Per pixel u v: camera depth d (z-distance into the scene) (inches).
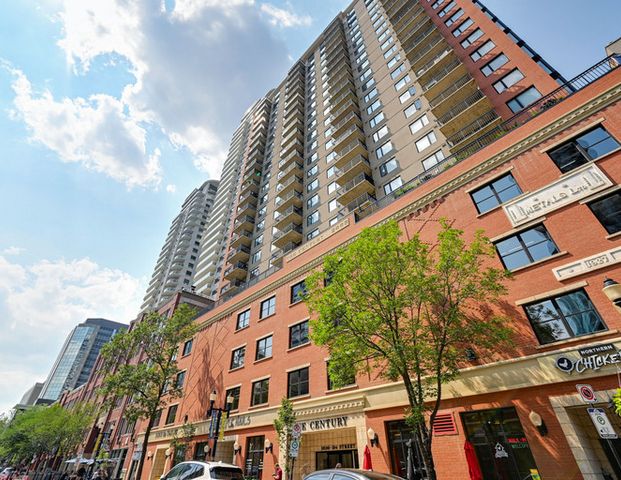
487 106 1067.9
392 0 1834.4
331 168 1628.9
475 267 491.5
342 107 1720.0
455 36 1373.0
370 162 1441.9
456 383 537.6
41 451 1978.3
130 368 1064.2
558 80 983.0
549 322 489.4
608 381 409.7
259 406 864.3
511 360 491.8
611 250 466.6
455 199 693.3
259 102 3048.7
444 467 496.1
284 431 705.6
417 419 397.4
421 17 1555.1
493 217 615.8
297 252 1044.5
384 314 478.3
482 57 1211.2
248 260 1867.6
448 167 747.4
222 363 1096.2
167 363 1143.6
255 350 991.6
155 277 4097.0
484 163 674.2
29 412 2285.9
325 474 283.4
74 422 1753.2
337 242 903.1
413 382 583.2
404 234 741.9
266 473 747.4
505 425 474.9
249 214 2039.9
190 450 997.8
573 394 428.1
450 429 513.7
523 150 630.5
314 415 720.3
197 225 4178.2
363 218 870.4
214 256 2876.5
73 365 5880.9
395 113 1462.8
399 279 482.9
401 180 1244.5
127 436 1449.3
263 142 2437.3
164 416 1242.6
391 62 1669.5
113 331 6560.0
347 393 684.1
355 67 1945.1
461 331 456.8
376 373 661.9
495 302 544.1
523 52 1101.7
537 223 555.5
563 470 401.7
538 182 585.6
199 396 1110.4
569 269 492.7
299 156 1868.8
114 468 1380.4
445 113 1224.2
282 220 1642.5
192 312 1259.8
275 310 1000.9
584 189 526.9
